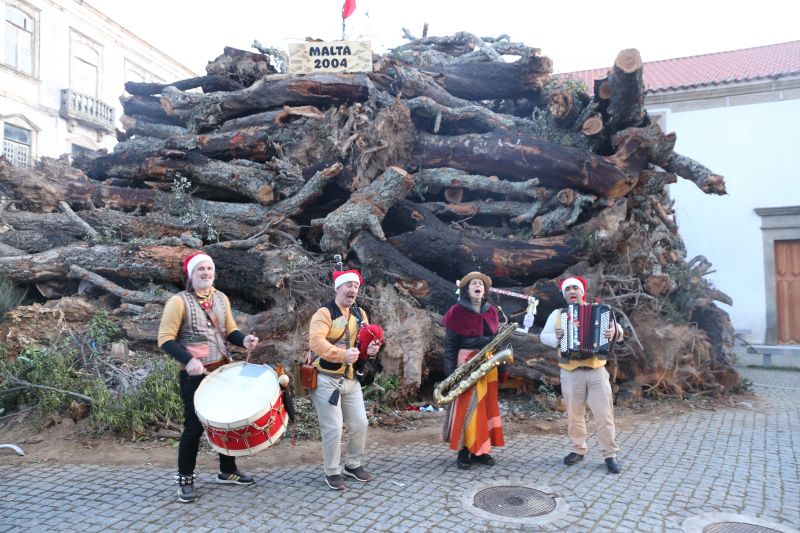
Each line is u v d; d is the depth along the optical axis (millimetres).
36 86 20141
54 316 6398
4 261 6973
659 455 4965
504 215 8609
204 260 3965
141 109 10062
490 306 4906
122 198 8406
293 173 7879
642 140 7738
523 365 6605
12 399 5727
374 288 7023
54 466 4590
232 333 4102
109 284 6930
